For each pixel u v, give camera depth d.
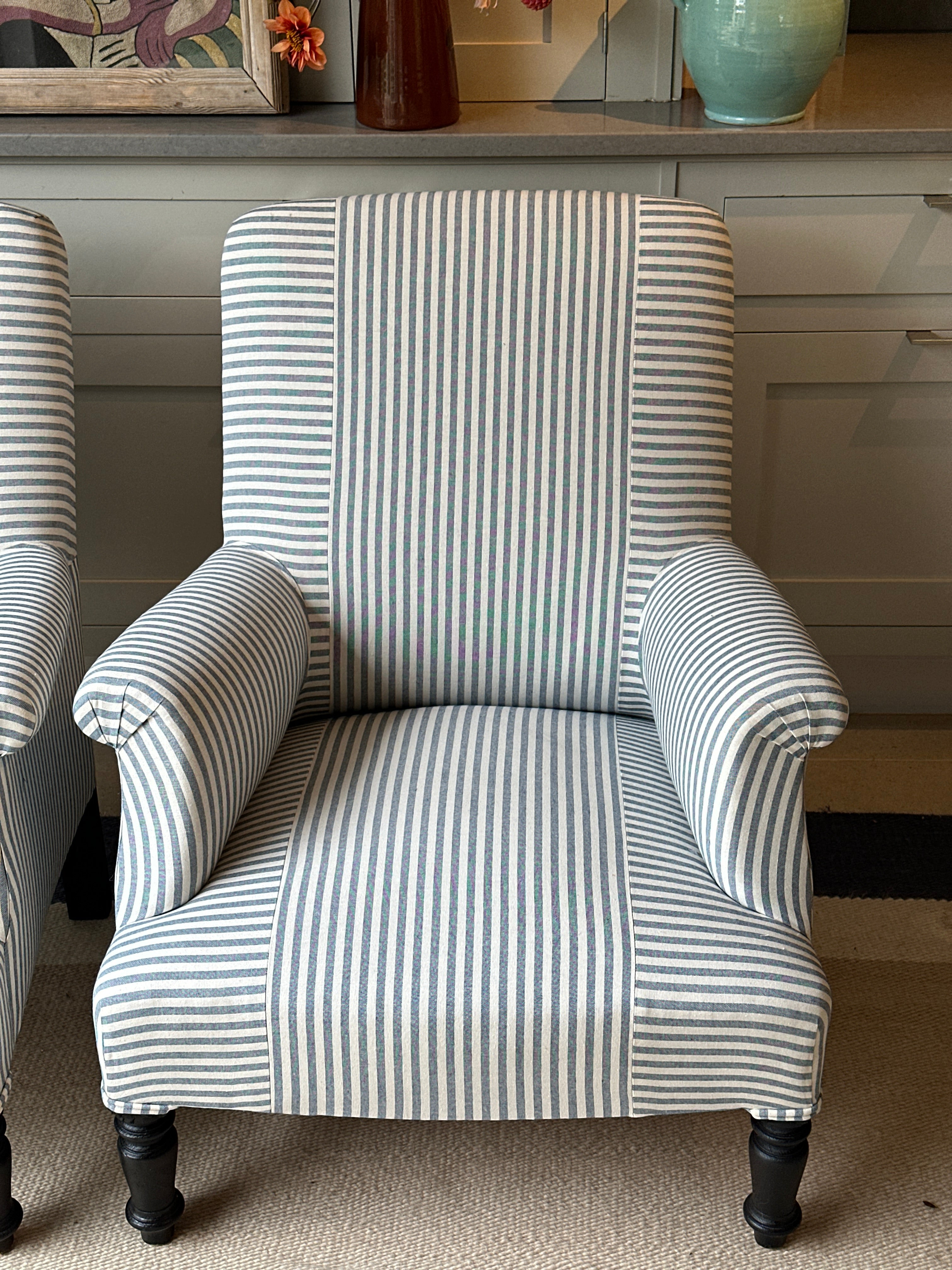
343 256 1.49
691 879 1.17
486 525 1.48
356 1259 1.29
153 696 1.13
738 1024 1.08
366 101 1.77
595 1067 1.10
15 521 1.46
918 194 1.76
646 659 1.41
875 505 2.01
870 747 2.16
